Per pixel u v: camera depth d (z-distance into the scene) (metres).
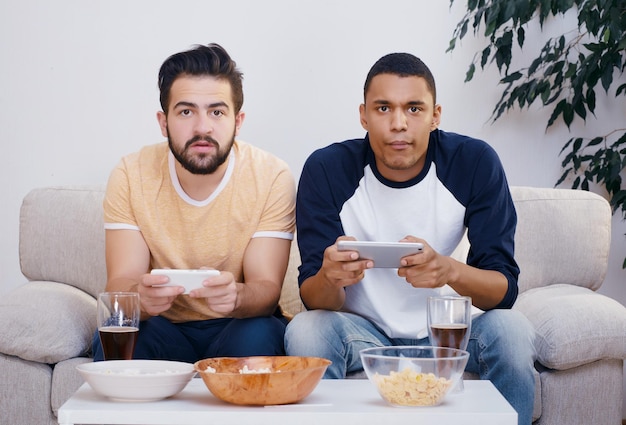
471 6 2.78
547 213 2.55
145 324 2.06
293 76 2.95
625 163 2.75
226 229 2.20
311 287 2.00
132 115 2.94
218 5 2.94
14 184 2.95
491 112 2.96
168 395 1.43
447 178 2.13
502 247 2.08
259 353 1.98
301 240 2.15
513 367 1.86
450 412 1.33
